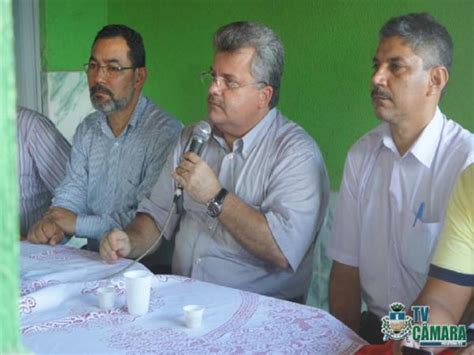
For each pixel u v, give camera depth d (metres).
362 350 1.29
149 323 1.39
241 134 2.14
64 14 3.60
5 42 0.34
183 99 3.28
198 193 1.99
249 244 2.02
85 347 1.26
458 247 1.43
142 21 3.44
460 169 1.74
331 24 2.66
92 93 2.51
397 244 1.85
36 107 3.58
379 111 1.81
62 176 2.68
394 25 1.78
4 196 0.34
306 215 2.04
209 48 3.12
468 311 1.52
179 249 2.22
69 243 3.58
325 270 2.77
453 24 2.33
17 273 0.36
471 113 2.32
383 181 1.88
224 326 1.38
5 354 0.35
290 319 1.42
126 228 2.27
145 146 2.51
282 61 2.14
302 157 2.07
